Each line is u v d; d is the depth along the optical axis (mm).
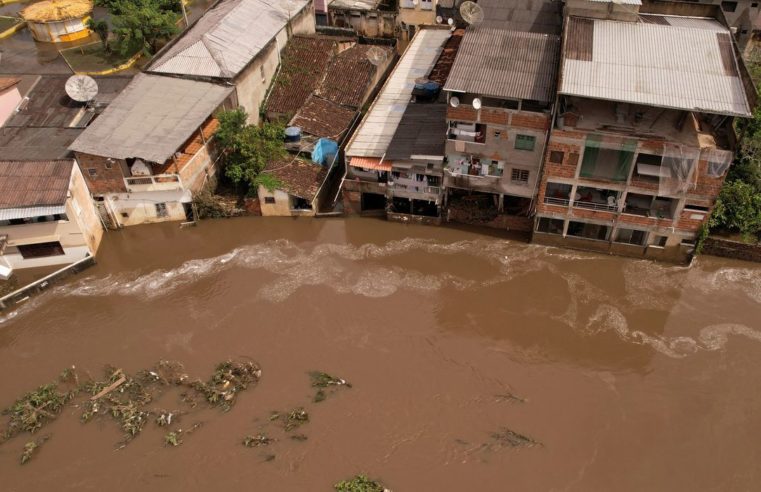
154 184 39000
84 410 29875
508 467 27219
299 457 27641
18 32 69125
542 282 36938
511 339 33594
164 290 36938
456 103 35031
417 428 28875
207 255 39469
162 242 40656
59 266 38094
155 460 27688
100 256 39438
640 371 31750
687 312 34875
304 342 33375
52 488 26750
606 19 36375
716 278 36844
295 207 42125
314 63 51500
